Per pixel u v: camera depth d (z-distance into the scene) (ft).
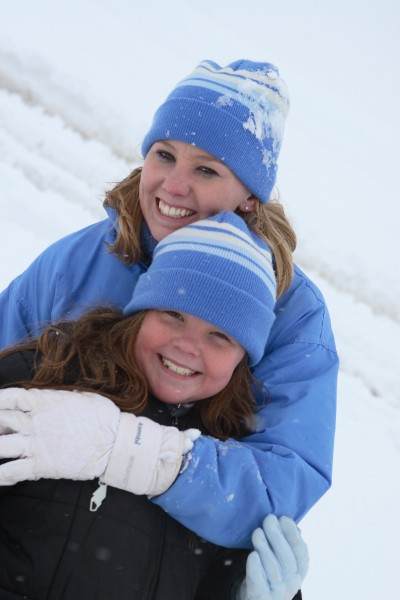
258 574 5.82
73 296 7.73
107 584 5.55
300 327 7.23
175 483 5.70
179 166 6.72
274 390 6.91
